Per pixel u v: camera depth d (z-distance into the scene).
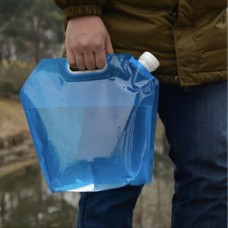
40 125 1.39
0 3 26.53
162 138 11.41
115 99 1.37
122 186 1.37
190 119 1.49
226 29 1.51
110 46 1.40
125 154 1.37
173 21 1.44
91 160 1.38
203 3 1.43
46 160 1.38
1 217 8.81
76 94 1.38
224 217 1.49
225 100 1.50
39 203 9.78
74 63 1.38
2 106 22.12
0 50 28.62
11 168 14.59
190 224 1.52
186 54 1.44
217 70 1.48
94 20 1.36
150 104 1.35
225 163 1.49
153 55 1.44
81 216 1.51
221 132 1.47
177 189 1.56
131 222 1.55
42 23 28.84
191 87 1.49
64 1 1.36
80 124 1.38
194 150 1.48
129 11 1.44
